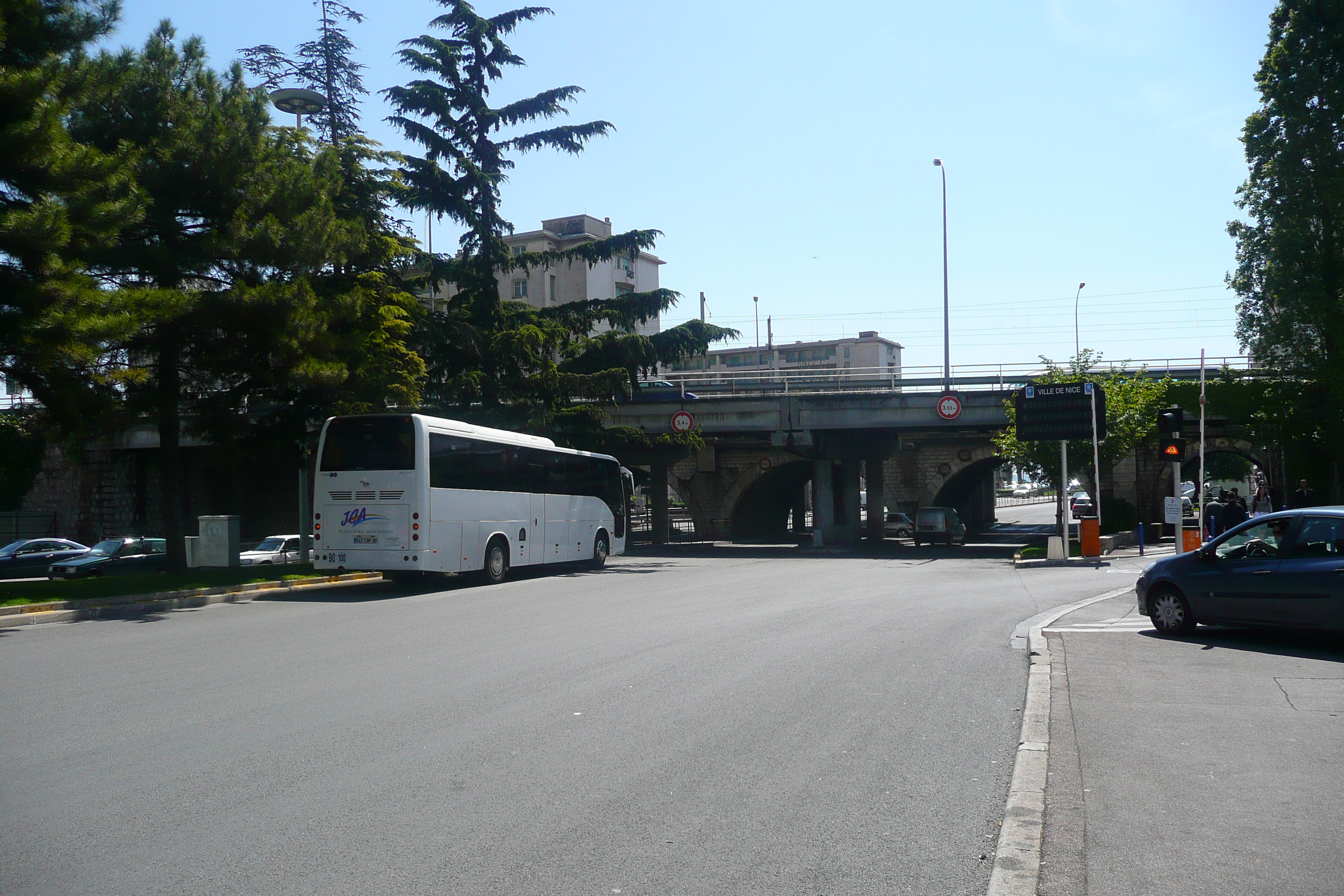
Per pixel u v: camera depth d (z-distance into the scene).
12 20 17.23
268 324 20.92
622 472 30.42
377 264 26.36
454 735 7.12
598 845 4.85
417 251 28.17
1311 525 10.89
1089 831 4.95
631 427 33.97
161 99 20.73
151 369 21.81
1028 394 28.70
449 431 21.22
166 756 6.57
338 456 20.58
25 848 4.85
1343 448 34.22
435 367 31.84
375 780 5.98
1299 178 32.56
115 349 19.27
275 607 17.52
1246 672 9.32
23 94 16.41
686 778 6.00
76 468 50.00
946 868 4.54
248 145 21.16
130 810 5.43
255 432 24.44
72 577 31.06
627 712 7.84
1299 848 4.70
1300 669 9.52
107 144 20.55
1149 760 6.24
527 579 24.03
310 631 13.52
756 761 6.37
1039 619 13.73
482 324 32.44
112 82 19.12
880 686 8.88
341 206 25.83
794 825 5.14
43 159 16.84
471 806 5.46
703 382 46.12
